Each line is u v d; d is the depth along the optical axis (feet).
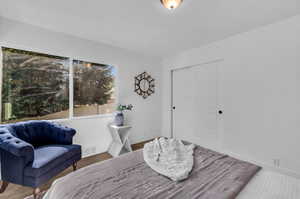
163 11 5.87
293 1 5.25
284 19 6.49
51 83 7.82
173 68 11.91
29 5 5.51
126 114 10.64
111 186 3.22
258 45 7.30
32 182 4.68
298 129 6.21
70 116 8.29
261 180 3.49
